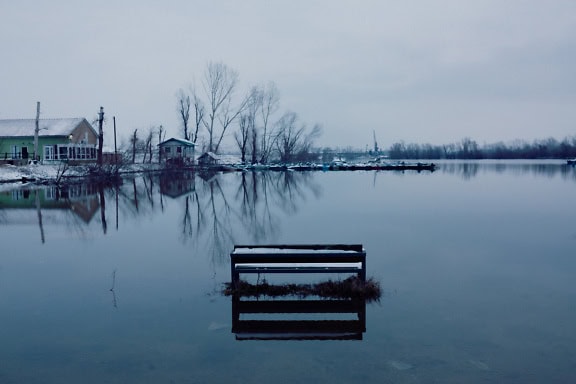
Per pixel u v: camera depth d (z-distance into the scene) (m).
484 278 9.05
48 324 6.79
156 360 5.57
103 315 7.13
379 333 6.30
